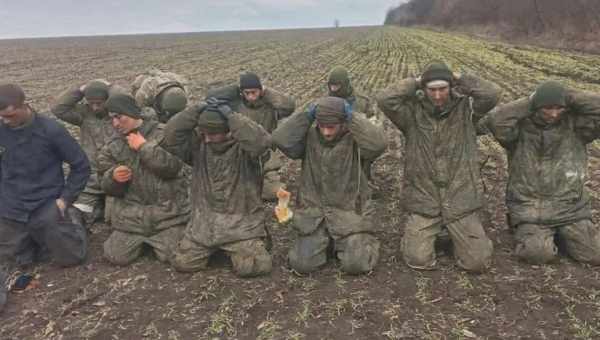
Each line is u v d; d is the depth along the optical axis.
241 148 5.30
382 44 43.75
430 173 5.49
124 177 5.47
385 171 8.82
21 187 5.35
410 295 4.93
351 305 4.76
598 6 33.03
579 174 5.44
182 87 7.49
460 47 35.94
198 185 5.49
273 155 7.77
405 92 5.44
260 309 4.76
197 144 5.42
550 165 5.48
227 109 5.05
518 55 27.02
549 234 5.44
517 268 5.36
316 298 4.91
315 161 5.42
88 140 6.85
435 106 5.31
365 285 5.13
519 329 4.38
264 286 5.16
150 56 37.88
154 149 5.38
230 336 4.39
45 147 5.31
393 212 7.01
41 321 4.65
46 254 5.80
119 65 30.64
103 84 6.62
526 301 4.76
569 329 4.35
